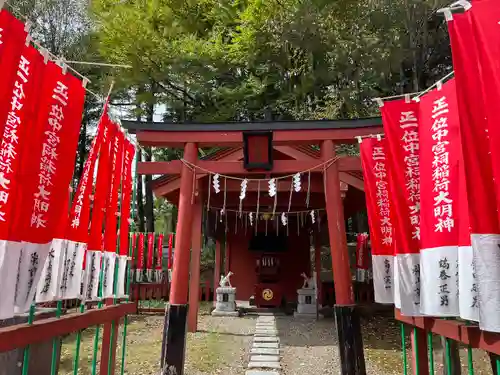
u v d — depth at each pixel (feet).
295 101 63.87
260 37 62.49
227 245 62.75
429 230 14.58
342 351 24.30
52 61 12.32
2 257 10.22
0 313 10.02
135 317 46.03
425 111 15.51
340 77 60.44
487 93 10.32
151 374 24.43
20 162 11.16
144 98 67.36
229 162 29.12
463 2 11.51
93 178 15.79
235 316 46.78
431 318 15.92
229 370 25.22
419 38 54.13
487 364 26.68
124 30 59.36
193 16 73.77
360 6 52.49
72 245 14.43
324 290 56.70
